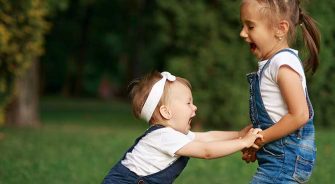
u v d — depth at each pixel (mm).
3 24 12859
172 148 4984
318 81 16562
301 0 5215
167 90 5137
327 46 16406
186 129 5199
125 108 30422
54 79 46125
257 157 5090
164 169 5059
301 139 4941
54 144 13258
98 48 41344
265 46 5000
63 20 34500
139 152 5102
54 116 23609
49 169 9992
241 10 5047
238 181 9477
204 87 16578
